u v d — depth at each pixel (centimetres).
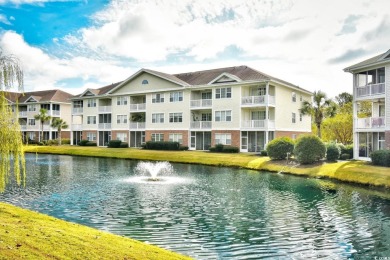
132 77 5612
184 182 2455
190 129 4969
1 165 1245
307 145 3109
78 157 4784
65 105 7694
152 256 812
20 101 7819
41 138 7362
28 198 1839
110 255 766
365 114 5203
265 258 1024
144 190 2111
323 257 1037
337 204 1744
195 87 4869
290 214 1534
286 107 4759
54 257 706
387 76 2980
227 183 2414
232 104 4556
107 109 6138
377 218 1477
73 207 1636
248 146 4559
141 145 5478
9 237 792
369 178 2367
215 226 1338
